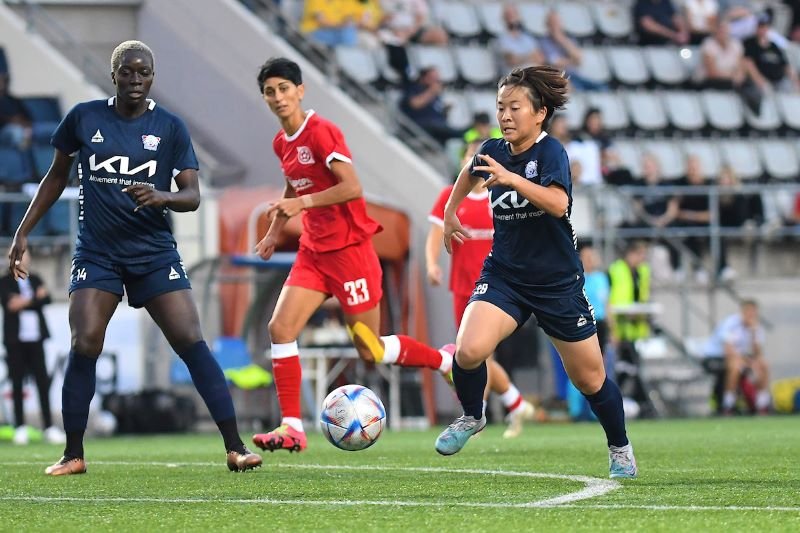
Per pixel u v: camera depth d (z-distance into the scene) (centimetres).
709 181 7025
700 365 6259
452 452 2502
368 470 2800
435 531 1767
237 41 6575
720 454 3300
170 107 6869
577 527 1794
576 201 6288
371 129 6259
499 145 2397
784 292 6694
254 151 6456
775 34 7794
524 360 6053
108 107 2606
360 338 3241
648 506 2036
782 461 3020
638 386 5947
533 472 2703
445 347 3497
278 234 3097
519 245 2364
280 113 3094
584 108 7062
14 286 4931
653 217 6519
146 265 2623
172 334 2653
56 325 5541
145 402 5334
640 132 7175
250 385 5316
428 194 6022
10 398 5438
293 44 6675
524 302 2384
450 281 3797
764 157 7200
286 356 3108
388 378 5728
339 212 3147
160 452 3728
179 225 5684
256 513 1983
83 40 6950
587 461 3055
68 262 5803
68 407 2716
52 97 6381
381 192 6212
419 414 5738
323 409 2798
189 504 2114
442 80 6950
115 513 2006
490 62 7075
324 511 2002
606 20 7688
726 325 6262
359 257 3177
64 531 1811
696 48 7588
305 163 3103
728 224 6581
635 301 5894
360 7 7000
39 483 2528
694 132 7288
